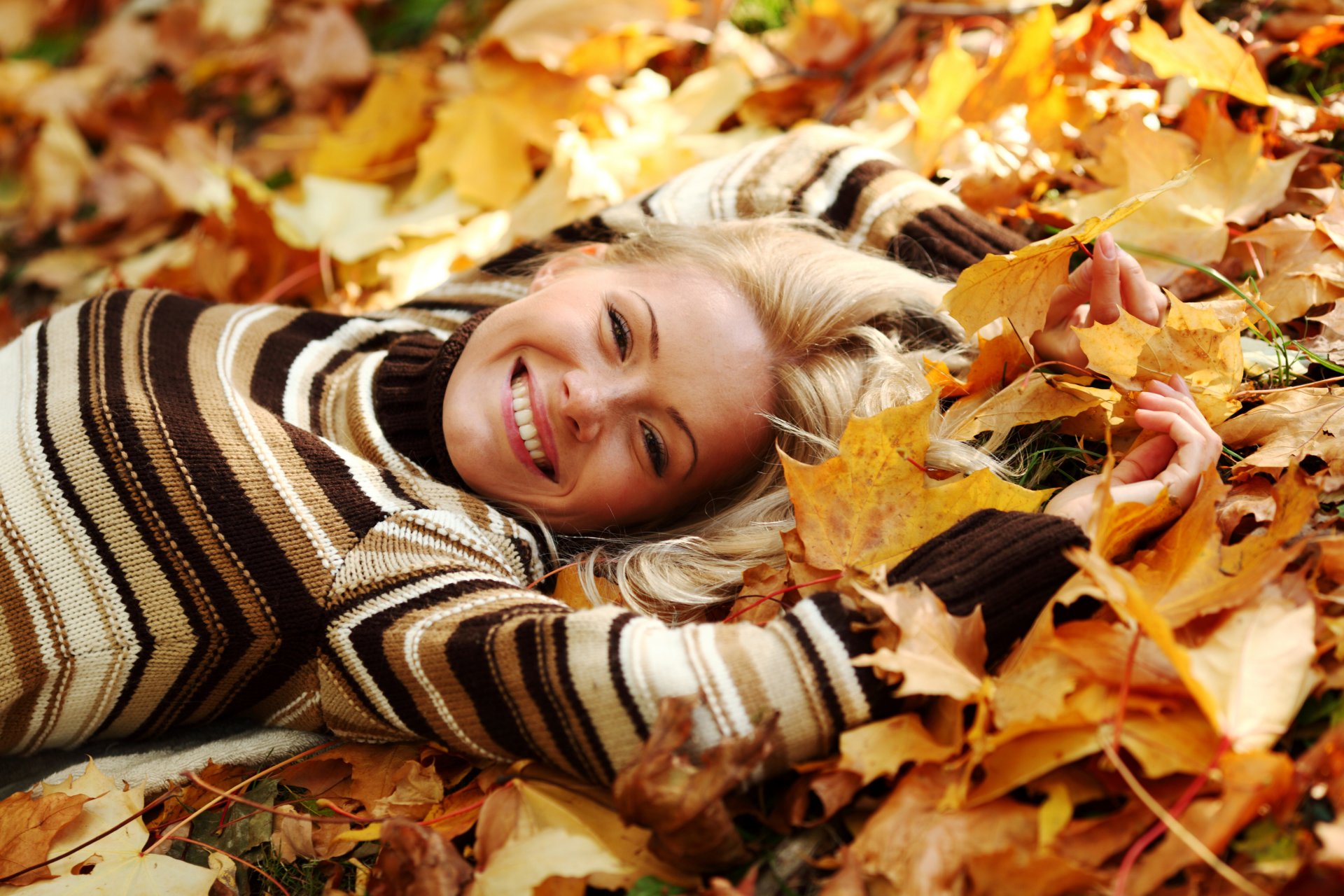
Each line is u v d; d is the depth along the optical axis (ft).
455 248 6.68
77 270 7.69
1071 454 4.51
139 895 3.46
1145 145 5.16
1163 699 3.02
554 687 3.40
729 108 7.06
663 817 2.93
